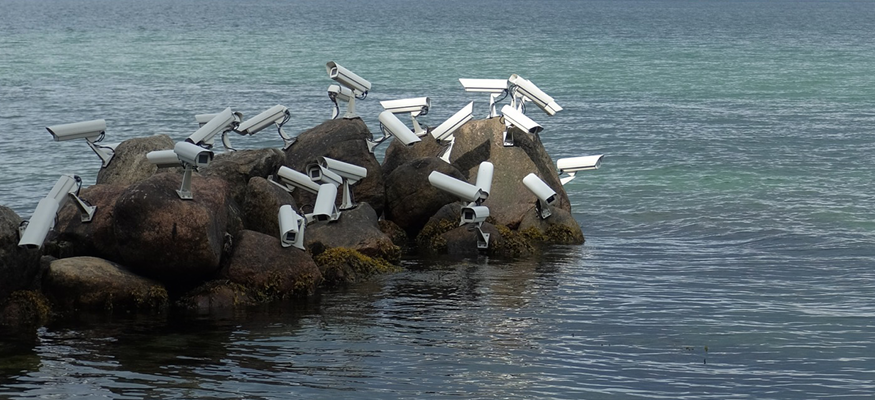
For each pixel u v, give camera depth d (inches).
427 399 382.3
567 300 526.9
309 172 641.6
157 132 1346.0
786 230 727.7
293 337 458.0
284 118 698.2
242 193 609.3
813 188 901.2
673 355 438.0
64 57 2625.5
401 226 694.5
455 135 741.9
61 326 471.5
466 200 640.4
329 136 694.5
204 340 452.8
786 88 2028.8
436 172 645.9
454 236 652.7
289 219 527.8
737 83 2134.6
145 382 396.2
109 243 531.5
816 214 787.4
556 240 689.6
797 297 536.1
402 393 388.2
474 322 484.7
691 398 387.5
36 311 480.1
